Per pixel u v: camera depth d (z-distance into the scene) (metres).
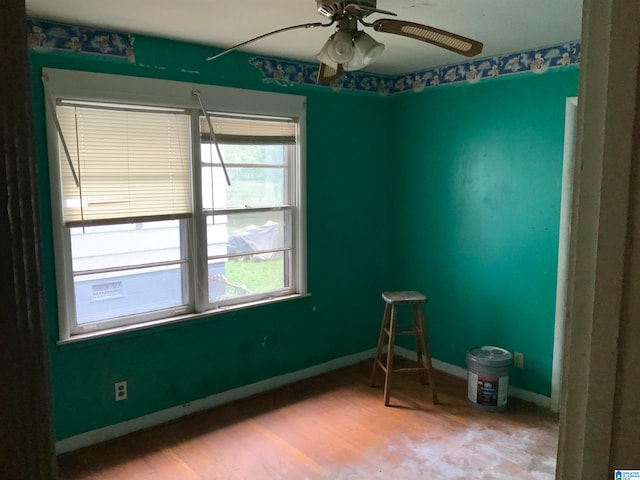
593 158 0.59
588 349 0.61
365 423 3.46
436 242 4.32
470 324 4.14
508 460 3.02
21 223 0.53
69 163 2.81
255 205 3.78
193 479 2.84
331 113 4.10
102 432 3.21
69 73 2.86
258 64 3.63
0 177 0.51
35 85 2.77
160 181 3.28
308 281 4.12
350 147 4.27
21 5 0.51
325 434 3.31
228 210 3.62
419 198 4.40
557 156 3.50
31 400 0.55
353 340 4.51
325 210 4.16
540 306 3.70
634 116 0.55
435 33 2.08
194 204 3.43
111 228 3.15
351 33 2.16
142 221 3.23
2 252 0.51
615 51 0.55
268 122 3.75
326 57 2.17
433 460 3.02
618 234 0.57
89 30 2.91
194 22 2.84
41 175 2.83
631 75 0.55
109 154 3.07
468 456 3.06
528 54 3.58
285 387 4.04
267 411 3.63
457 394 3.92
